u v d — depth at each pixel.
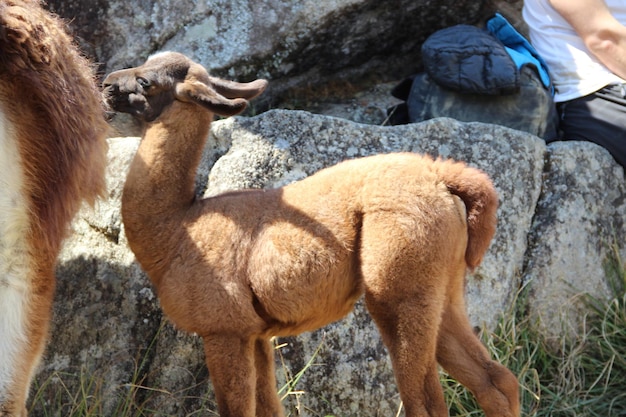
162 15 6.27
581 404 5.19
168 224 4.30
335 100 6.80
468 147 5.45
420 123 5.45
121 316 4.94
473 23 6.98
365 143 5.31
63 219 3.82
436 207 4.11
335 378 4.94
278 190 4.36
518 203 5.46
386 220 4.08
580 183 5.60
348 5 6.42
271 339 4.71
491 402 4.27
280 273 4.14
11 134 3.61
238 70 6.40
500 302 5.31
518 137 5.55
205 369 4.89
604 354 5.42
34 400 4.74
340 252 4.16
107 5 6.24
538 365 5.37
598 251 5.57
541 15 6.31
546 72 6.17
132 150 5.15
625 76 5.96
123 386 4.84
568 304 5.45
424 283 4.08
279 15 6.39
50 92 3.74
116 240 5.05
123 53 6.26
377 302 4.10
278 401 4.50
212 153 5.25
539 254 5.46
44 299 3.72
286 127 5.25
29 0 3.94
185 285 4.17
